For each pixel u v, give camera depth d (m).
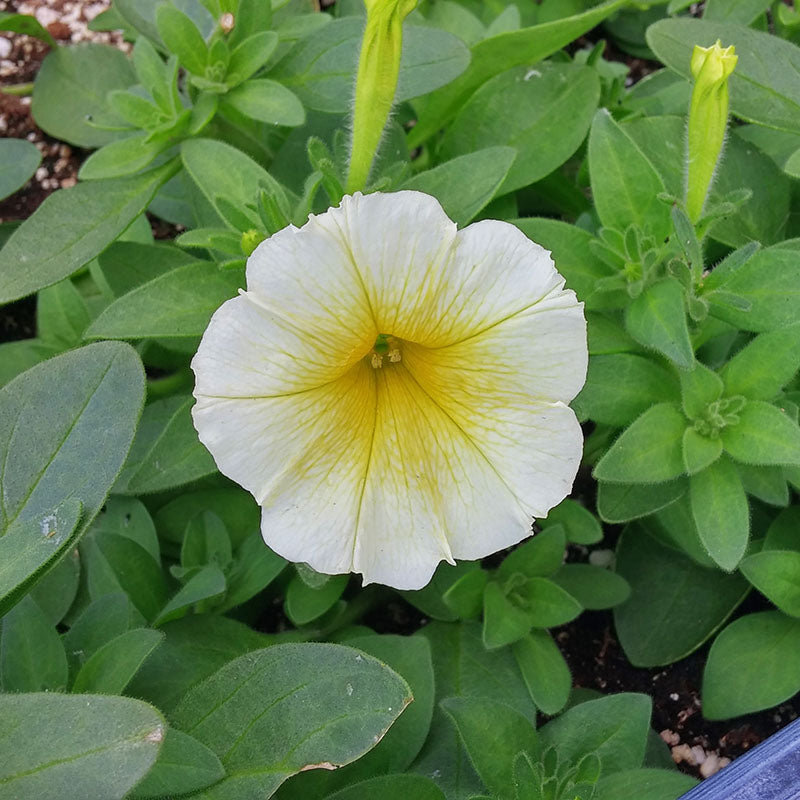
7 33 0.35
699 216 0.19
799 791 0.16
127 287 0.25
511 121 0.26
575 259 0.21
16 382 0.17
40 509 0.17
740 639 0.22
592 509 0.27
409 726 0.20
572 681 0.25
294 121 0.23
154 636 0.19
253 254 0.15
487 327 0.16
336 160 0.22
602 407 0.21
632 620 0.24
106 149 0.23
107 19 0.31
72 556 0.23
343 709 0.16
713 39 0.24
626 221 0.21
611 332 0.21
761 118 0.23
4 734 0.14
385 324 0.16
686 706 0.24
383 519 0.17
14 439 0.17
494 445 0.17
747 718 0.24
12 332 0.30
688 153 0.19
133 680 0.21
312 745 0.16
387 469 0.17
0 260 0.22
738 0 0.27
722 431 0.20
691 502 0.20
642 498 0.21
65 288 0.25
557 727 0.20
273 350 0.15
